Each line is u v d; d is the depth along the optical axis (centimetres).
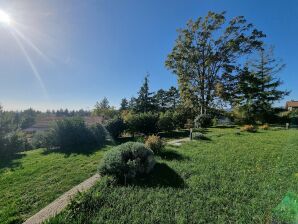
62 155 1343
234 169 864
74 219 504
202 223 499
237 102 3497
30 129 5759
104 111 5278
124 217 520
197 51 3241
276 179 735
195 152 1156
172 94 6481
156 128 2206
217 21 3130
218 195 630
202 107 3300
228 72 3225
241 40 3117
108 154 824
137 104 5725
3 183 881
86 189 684
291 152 1130
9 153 1692
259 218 493
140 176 782
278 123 3200
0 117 2231
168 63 3378
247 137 1722
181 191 656
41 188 803
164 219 512
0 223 581
